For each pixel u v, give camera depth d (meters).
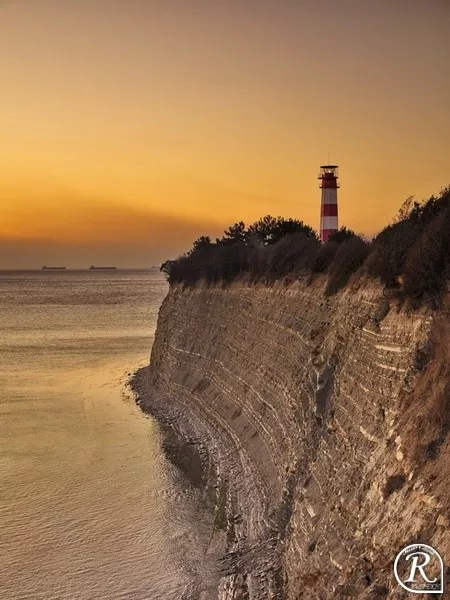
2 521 28.48
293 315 34.50
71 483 32.91
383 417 18.38
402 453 15.41
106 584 23.28
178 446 38.91
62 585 23.22
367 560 14.68
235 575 22.94
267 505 26.97
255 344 38.75
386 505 15.02
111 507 29.84
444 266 19.39
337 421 21.69
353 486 17.91
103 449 38.78
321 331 29.25
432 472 13.85
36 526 27.95
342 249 32.53
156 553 25.36
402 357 18.77
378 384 19.64
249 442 33.94
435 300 18.89
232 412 38.66
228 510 28.83
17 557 25.30
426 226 22.44
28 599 22.45
